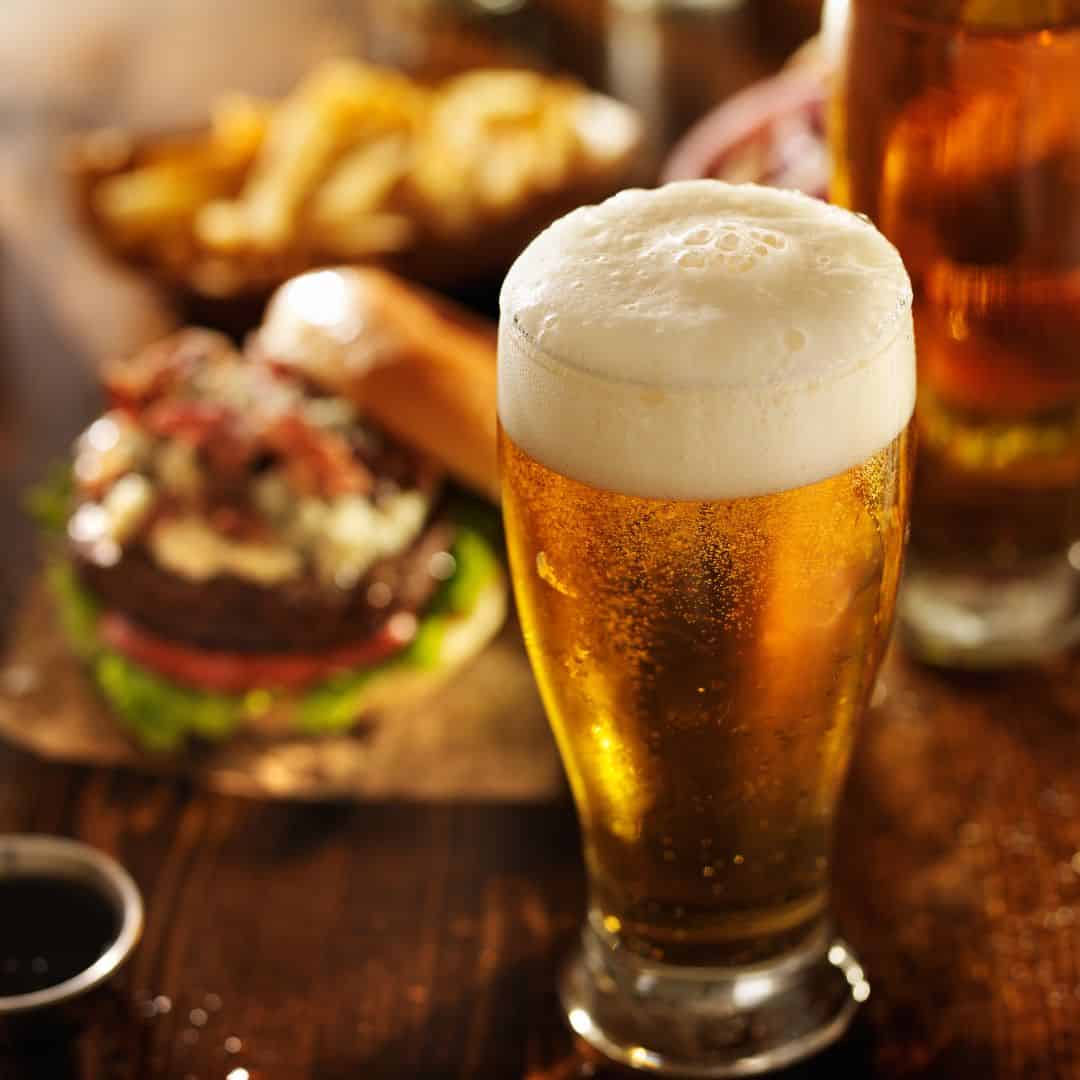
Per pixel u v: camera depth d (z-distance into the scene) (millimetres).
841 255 626
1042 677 814
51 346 993
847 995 717
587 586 631
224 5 1236
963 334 755
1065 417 787
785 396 608
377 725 819
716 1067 700
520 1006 724
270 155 1016
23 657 857
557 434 621
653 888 681
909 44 712
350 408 897
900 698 811
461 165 981
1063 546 822
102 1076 709
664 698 640
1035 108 714
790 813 666
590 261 628
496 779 793
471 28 1173
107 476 872
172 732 813
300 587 838
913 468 661
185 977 736
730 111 997
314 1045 717
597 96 1093
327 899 757
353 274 933
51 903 725
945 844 763
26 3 1247
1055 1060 703
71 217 1013
